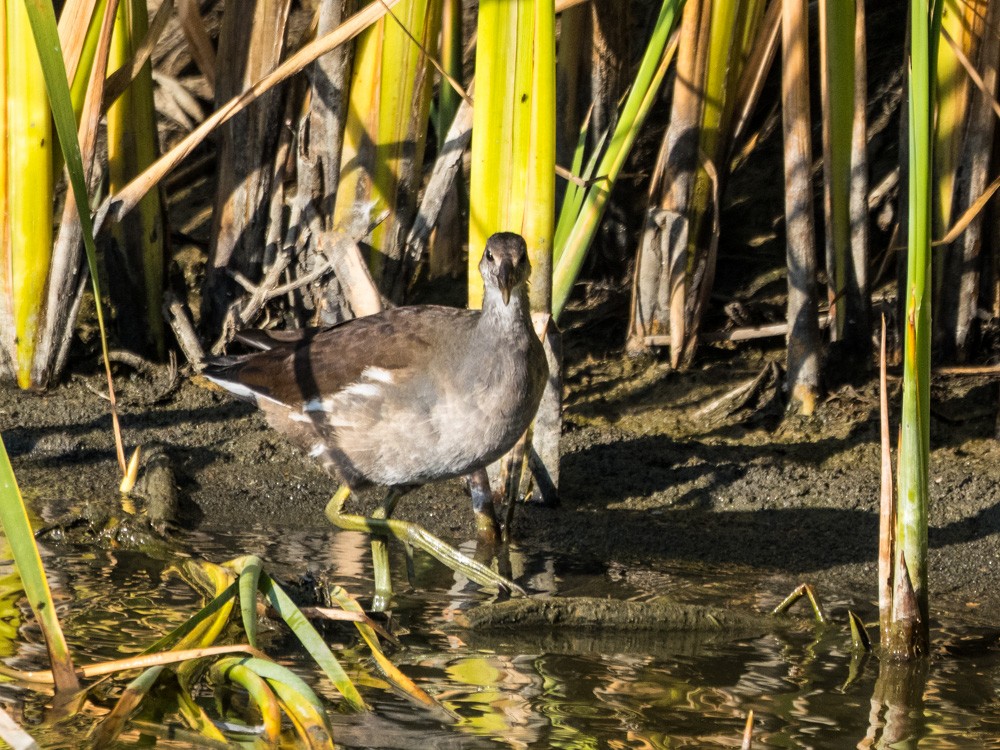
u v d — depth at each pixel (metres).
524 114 9.44
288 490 11.02
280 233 12.43
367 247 11.77
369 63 11.20
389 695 7.18
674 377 12.54
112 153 12.00
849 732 6.76
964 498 10.58
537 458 10.60
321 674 7.50
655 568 9.55
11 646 7.61
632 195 13.70
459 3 12.34
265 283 12.20
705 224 12.20
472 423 8.76
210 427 11.91
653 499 10.83
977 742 6.64
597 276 13.61
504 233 8.70
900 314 11.74
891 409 11.80
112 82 10.55
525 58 9.34
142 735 6.58
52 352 12.02
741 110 11.99
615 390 12.43
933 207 11.69
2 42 10.84
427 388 8.78
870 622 8.59
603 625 8.41
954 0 10.96
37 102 11.03
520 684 7.39
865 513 10.52
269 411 9.84
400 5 11.03
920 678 7.55
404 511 10.71
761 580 9.38
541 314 9.68
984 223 11.84
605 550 9.91
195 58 12.26
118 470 11.02
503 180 9.70
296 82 11.99
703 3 11.25
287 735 6.62
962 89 11.23
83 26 10.41
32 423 11.61
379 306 11.15
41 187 11.38
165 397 12.27
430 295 13.61
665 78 14.36
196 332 12.59
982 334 12.19
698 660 7.84
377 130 11.35
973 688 7.39
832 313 12.16
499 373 8.65
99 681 6.91
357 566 9.50
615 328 13.22
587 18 12.41
